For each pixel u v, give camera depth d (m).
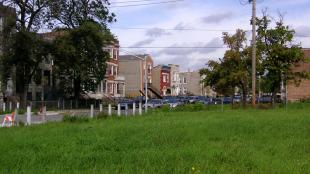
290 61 44.53
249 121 20.95
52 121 25.86
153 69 110.31
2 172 8.45
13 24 52.91
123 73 99.31
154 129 16.69
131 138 13.66
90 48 58.25
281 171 8.59
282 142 13.12
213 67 48.50
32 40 53.03
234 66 47.88
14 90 55.53
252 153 10.71
